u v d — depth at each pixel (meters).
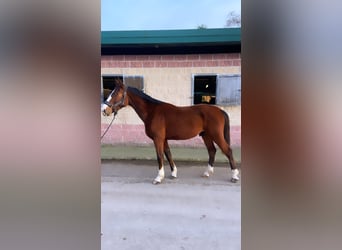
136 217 2.40
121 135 4.86
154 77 4.71
